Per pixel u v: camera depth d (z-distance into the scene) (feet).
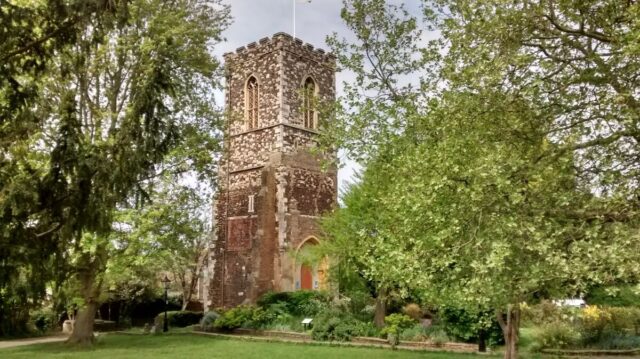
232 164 122.93
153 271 112.57
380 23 49.49
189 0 79.66
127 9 28.68
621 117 28.71
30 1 34.14
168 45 33.22
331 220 87.76
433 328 68.95
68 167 27.07
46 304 96.07
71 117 28.04
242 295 114.83
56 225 27.81
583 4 30.25
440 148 32.27
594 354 55.67
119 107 71.92
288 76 118.93
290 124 117.80
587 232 25.89
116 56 69.26
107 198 27.99
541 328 59.16
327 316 77.10
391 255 33.40
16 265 27.12
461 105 31.94
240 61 125.80
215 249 121.80
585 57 30.63
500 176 27.53
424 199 30.42
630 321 61.00
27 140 31.09
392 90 48.96
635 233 25.88
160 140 29.94
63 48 29.09
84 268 69.00
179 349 65.00
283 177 114.52
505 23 30.76
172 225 73.26
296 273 112.78
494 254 25.71
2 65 26.40
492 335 60.85
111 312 120.26
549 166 30.01
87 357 58.95
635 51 26.25
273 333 80.89
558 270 26.73
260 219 114.21
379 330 71.56
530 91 29.37
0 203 26.37
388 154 45.78
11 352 65.26
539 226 27.32
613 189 29.04
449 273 30.14
